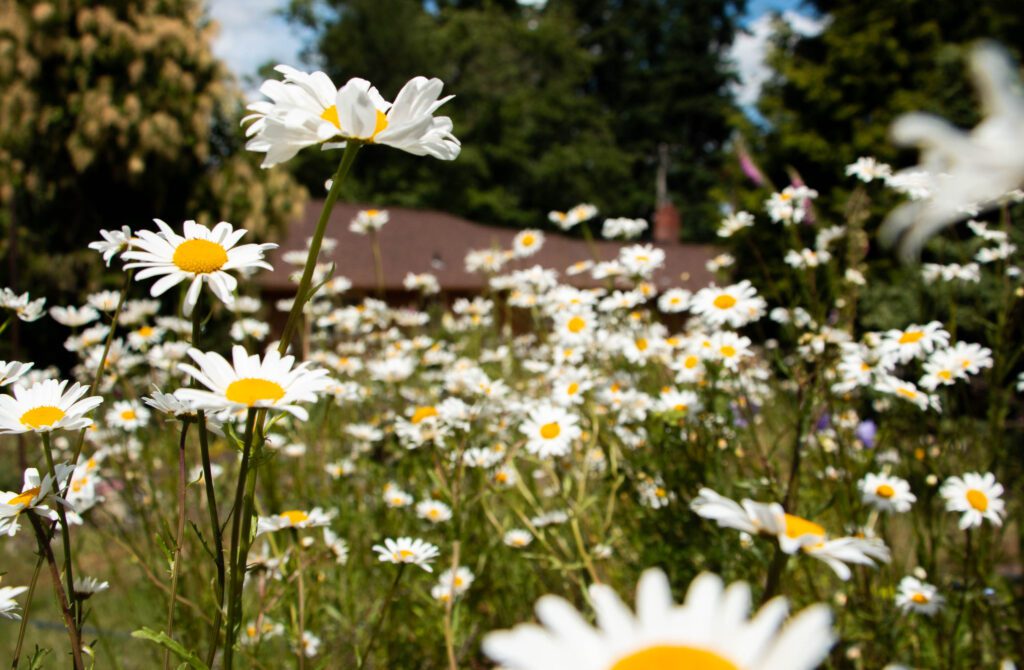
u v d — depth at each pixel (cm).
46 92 1024
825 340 254
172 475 312
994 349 262
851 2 1262
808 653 49
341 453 350
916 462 265
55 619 342
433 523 293
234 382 113
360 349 471
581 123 3366
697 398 286
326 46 2970
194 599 270
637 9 3969
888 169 294
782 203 327
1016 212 357
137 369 374
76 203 1040
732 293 286
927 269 286
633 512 301
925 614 231
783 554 103
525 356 535
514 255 542
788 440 321
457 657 261
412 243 1850
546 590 291
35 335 931
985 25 1061
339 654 261
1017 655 223
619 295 350
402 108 126
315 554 257
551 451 275
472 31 3106
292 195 1207
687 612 57
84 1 1036
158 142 1044
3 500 129
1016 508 248
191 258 128
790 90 1311
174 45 1078
